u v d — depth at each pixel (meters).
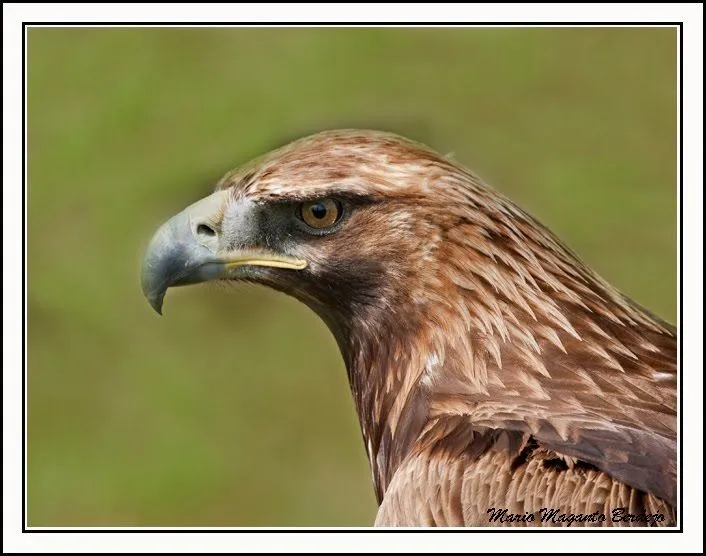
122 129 17.39
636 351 8.34
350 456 15.98
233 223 8.84
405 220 8.45
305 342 16.61
